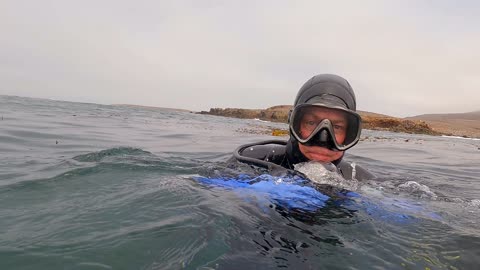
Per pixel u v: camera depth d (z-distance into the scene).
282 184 0.67
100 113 5.00
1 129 1.90
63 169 0.92
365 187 0.75
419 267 0.42
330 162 0.79
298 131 0.77
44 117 3.07
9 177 0.84
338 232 0.50
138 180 0.82
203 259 0.42
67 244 0.47
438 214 0.61
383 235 0.50
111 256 0.44
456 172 1.48
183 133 2.81
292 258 0.42
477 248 0.47
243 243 0.46
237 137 2.71
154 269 0.41
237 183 0.70
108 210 0.60
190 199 0.63
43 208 0.62
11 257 0.44
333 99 0.75
